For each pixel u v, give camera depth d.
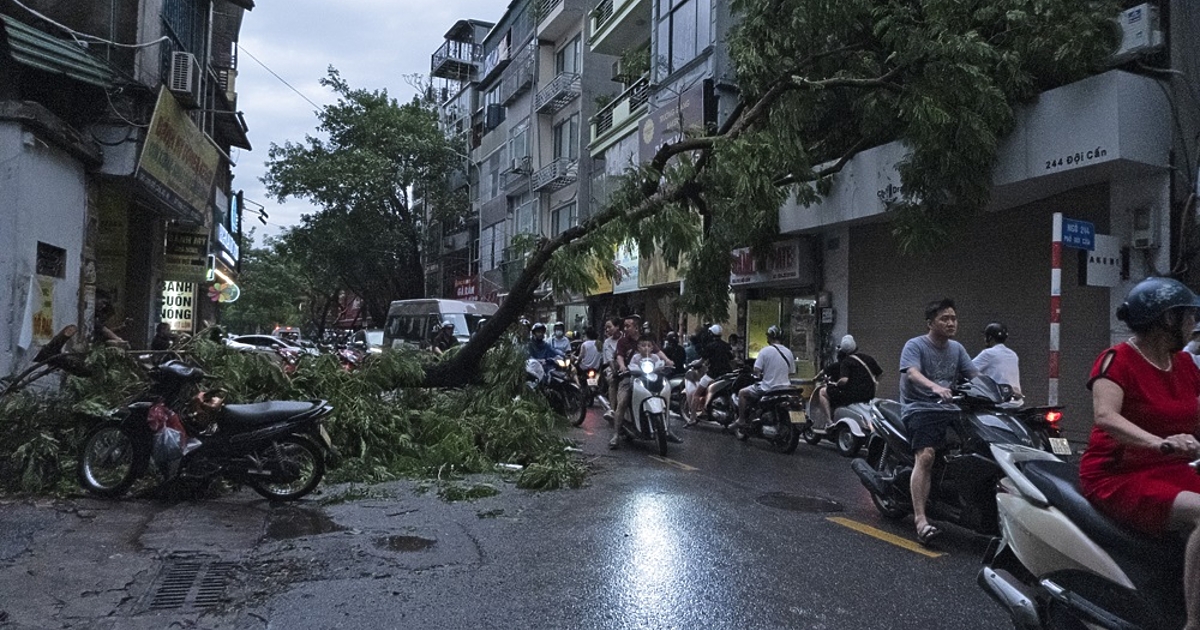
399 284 42.75
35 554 5.24
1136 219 11.03
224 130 21.00
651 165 10.55
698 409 13.24
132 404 7.03
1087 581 3.39
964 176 11.62
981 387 5.86
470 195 44.06
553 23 33.09
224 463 6.96
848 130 15.10
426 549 5.69
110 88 11.71
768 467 9.52
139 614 4.33
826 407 11.27
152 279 16.97
